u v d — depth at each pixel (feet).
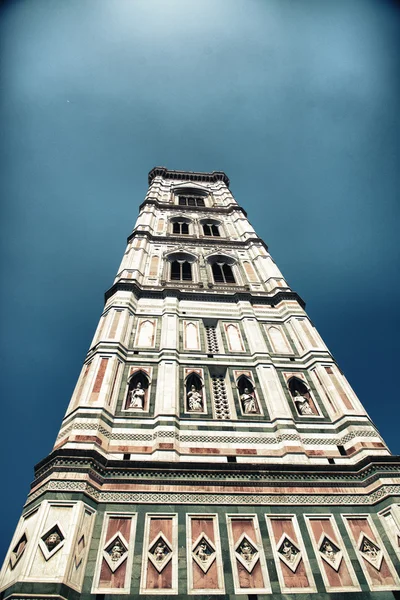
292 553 41.98
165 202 155.53
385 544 43.04
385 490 47.01
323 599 38.24
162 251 112.78
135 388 63.93
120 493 45.55
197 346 75.31
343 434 57.67
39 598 34.04
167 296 88.89
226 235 130.11
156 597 37.04
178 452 52.70
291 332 82.23
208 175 196.03
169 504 45.19
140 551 40.50
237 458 53.16
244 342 77.82
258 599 37.86
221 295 91.86
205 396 63.62
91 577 37.83
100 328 77.36
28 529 41.06
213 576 39.29
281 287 95.25
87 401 57.26
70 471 45.52
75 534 39.37
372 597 38.50
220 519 44.39
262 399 64.03
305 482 49.19
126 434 54.39
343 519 45.60
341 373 69.87
